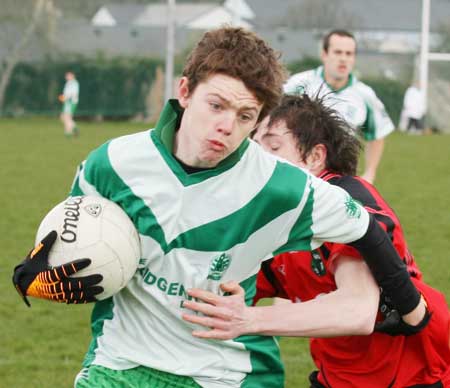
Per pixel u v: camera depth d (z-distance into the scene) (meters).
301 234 7.05
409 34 79.38
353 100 16.94
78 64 76.50
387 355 7.89
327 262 7.53
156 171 6.96
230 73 6.42
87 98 76.50
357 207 7.02
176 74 77.94
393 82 77.31
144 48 77.31
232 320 6.86
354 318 6.96
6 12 76.25
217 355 7.21
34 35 76.62
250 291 7.32
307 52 79.19
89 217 6.91
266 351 7.43
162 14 82.94
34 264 6.83
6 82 76.00
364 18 80.62
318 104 8.52
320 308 6.97
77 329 14.91
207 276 7.03
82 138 55.12
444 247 21.61
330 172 8.42
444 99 77.12
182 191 6.91
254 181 6.93
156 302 7.11
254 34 6.76
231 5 81.88
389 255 7.06
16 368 12.88
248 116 6.57
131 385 7.11
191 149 6.71
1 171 36.06
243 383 7.35
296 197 6.93
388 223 7.57
